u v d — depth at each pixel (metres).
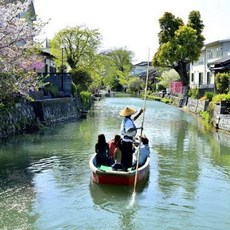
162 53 42.34
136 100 54.28
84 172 12.63
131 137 11.23
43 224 8.57
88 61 44.00
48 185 11.23
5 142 17.64
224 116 22.73
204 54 47.97
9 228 8.34
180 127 24.53
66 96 30.97
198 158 15.12
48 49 43.06
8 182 11.50
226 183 11.79
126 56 89.56
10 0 18.33
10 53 15.26
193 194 10.70
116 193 10.51
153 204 9.85
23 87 16.73
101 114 33.19
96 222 8.72
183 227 8.57
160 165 13.87
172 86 51.88
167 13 43.19
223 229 8.52
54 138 19.12
